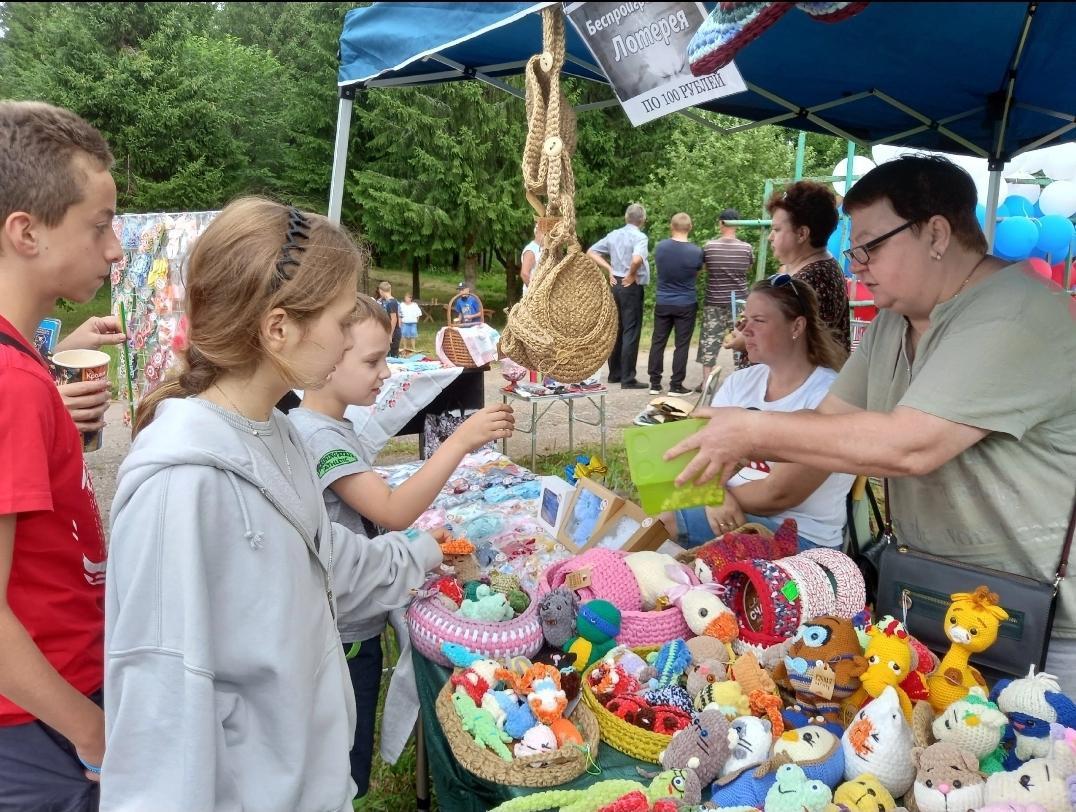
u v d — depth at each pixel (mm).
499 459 3207
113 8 17016
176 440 1063
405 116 17234
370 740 1991
